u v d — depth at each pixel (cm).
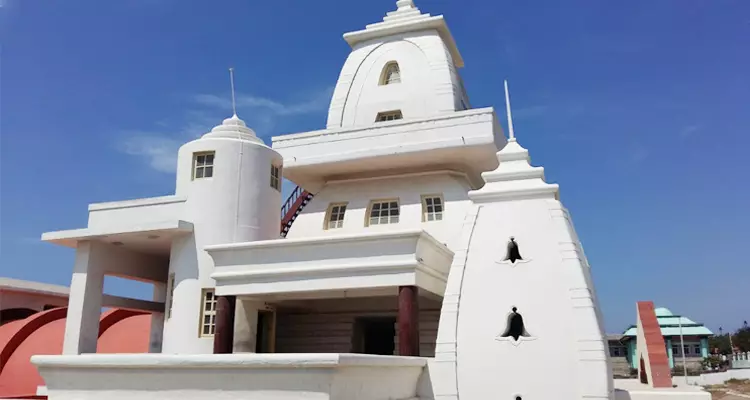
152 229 1811
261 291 1678
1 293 3091
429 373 1467
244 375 1076
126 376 1159
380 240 1596
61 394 1214
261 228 1927
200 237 1845
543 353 1415
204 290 1814
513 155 1675
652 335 2423
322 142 2159
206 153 1939
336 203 2219
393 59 2392
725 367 5462
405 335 1517
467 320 1494
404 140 2064
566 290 1450
